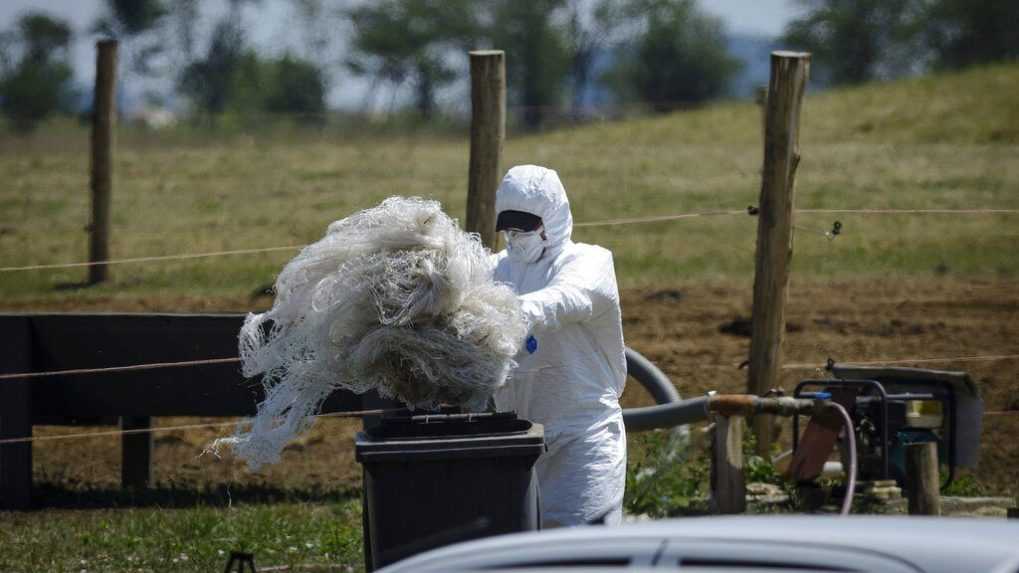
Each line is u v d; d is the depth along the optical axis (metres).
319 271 14.85
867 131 78.38
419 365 14.45
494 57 25.31
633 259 50.59
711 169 68.31
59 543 22.30
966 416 22.56
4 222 60.44
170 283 46.44
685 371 34.19
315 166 73.56
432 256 14.49
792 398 19.19
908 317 40.28
